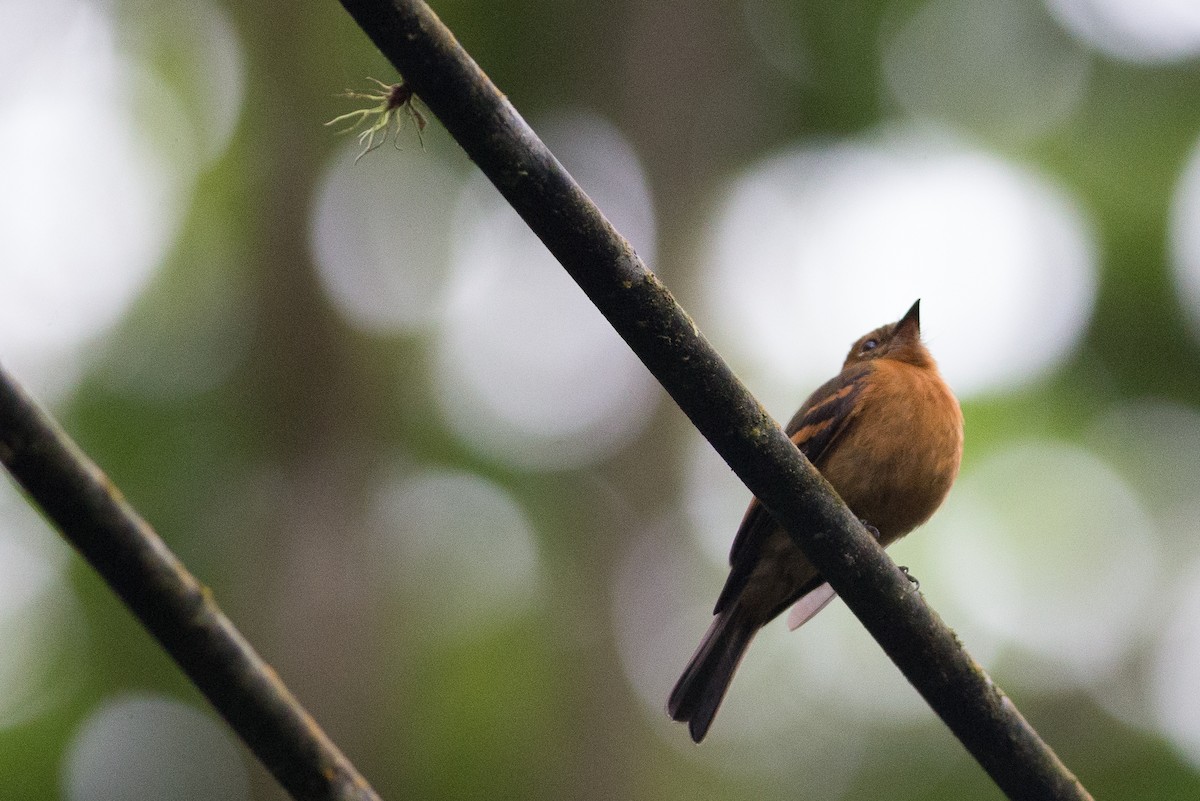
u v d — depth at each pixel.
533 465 16.77
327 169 16.64
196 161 17.27
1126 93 17.23
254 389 15.62
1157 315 15.90
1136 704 14.29
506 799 15.04
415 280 17.47
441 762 15.20
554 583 15.98
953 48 17.84
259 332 15.66
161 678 14.86
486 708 15.62
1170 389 15.79
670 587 15.38
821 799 15.17
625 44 16.78
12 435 3.42
